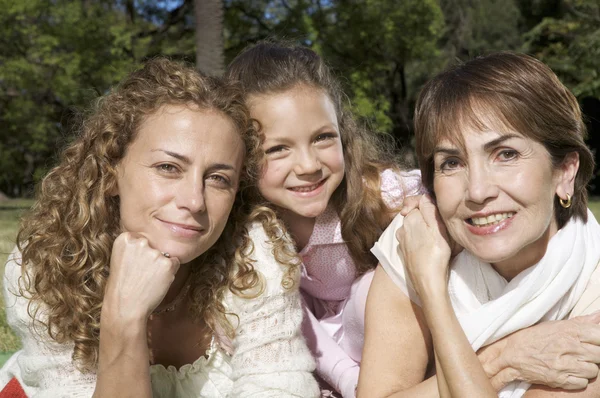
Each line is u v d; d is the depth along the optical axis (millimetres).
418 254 2381
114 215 2492
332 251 3195
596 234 2398
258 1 18391
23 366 2514
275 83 2900
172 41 20141
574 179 2297
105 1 19047
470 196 2164
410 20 18422
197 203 2270
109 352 2221
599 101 27781
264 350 2494
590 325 2199
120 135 2361
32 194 3211
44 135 19609
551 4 24938
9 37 18156
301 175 2881
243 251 2584
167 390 2643
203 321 2631
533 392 2266
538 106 2133
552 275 2279
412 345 2504
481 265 2408
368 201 3123
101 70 17172
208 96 2357
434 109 2244
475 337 2311
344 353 3135
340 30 18359
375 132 4359
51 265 2424
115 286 2234
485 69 2199
